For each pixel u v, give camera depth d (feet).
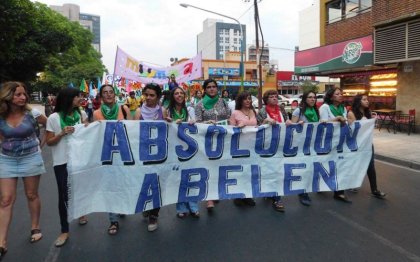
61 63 164.45
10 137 12.92
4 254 12.85
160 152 15.33
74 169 13.73
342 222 15.62
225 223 15.66
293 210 17.26
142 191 14.92
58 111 13.80
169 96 17.43
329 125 18.25
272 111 18.47
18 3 45.32
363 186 21.47
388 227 15.03
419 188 21.15
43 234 14.64
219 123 17.85
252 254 12.66
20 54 60.23
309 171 18.07
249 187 17.17
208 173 16.46
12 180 13.19
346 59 50.47
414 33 39.81
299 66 60.64
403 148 33.32
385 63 44.16
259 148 17.22
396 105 46.98
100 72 163.32
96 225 15.60
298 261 12.10
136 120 14.87
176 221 15.99
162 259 12.39
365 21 51.98
